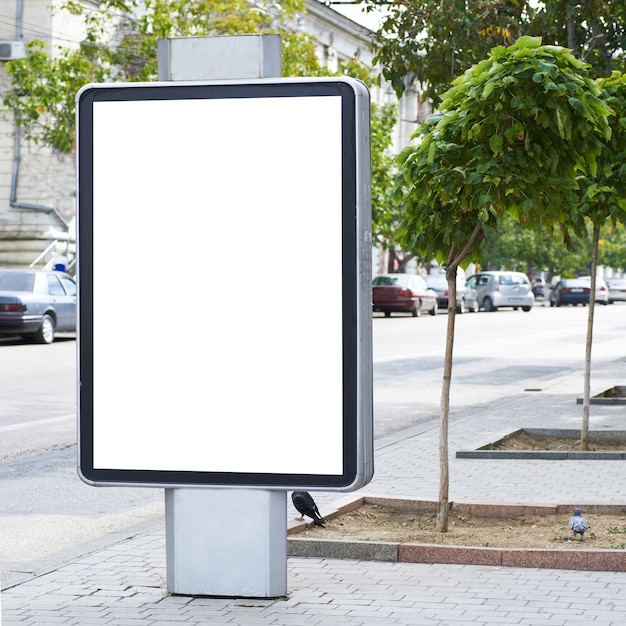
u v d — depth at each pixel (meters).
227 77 7.20
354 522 9.45
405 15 17.22
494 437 14.30
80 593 7.29
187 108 6.89
